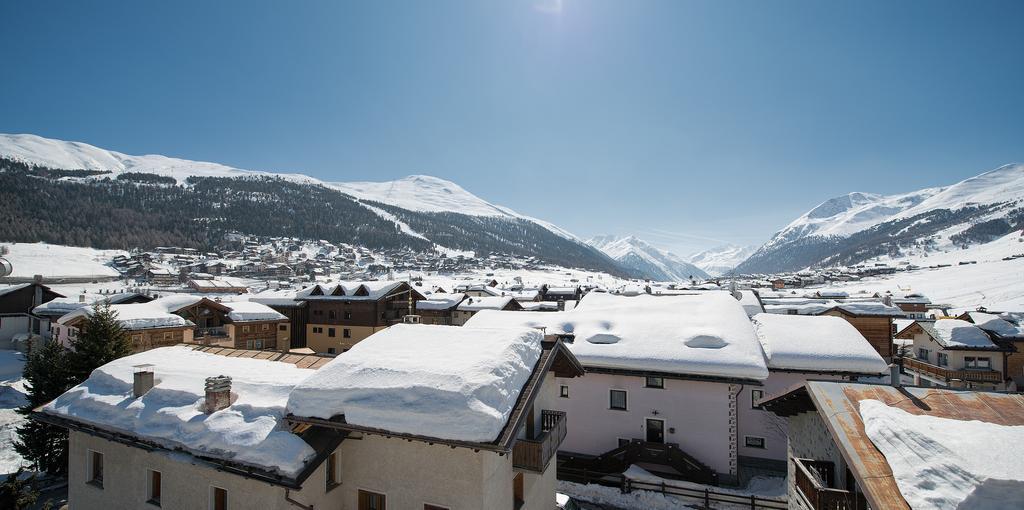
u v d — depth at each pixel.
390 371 12.33
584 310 32.47
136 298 48.59
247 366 15.82
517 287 122.94
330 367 13.02
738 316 27.27
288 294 60.69
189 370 15.23
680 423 23.86
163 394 13.91
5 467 23.23
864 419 10.45
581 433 25.55
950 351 37.12
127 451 14.10
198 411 12.89
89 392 15.27
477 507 11.30
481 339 14.20
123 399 14.31
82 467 15.20
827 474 12.82
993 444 7.97
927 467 7.97
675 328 26.73
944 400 11.16
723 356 23.42
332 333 54.47
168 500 13.05
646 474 22.39
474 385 11.27
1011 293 91.56
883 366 23.31
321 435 11.95
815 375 24.28
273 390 13.26
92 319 25.44
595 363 25.22
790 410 14.88
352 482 12.66
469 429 10.40
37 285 50.66
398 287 56.91
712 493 20.78
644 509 20.34
